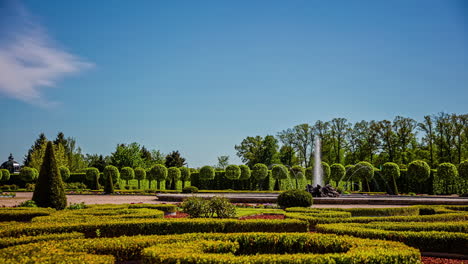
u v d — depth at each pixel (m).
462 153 45.66
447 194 36.59
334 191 24.70
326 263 5.71
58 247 6.41
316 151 31.41
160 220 9.72
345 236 7.64
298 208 14.58
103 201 25.39
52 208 14.77
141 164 63.44
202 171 43.66
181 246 6.44
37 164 57.44
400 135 48.59
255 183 43.41
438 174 36.44
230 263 5.59
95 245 6.75
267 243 7.60
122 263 7.00
